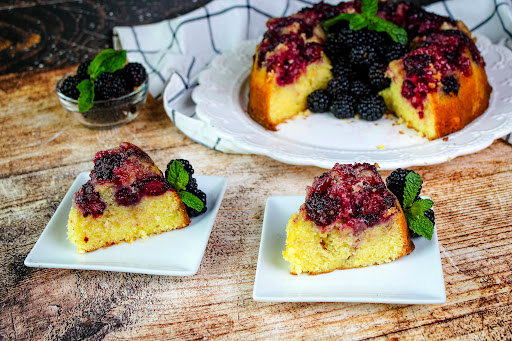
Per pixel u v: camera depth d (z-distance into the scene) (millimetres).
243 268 504
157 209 516
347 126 669
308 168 617
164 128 688
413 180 498
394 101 677
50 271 511
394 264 479
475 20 810
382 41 685
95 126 689
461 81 639
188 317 469
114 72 673
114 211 508
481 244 513
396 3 726
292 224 484
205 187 557
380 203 473
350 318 459
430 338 443
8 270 516
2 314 479
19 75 790
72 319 472
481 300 466
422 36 683
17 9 904
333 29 721
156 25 818
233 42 832
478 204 556
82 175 567
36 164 639
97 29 873
